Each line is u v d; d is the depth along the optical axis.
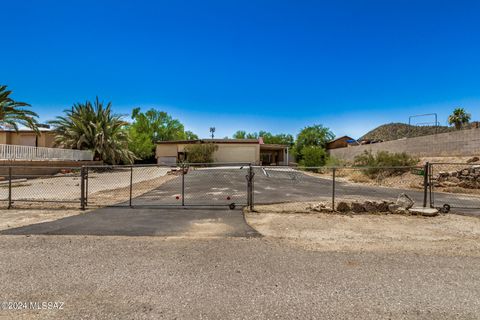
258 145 38.34
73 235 5.60
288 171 26.50
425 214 7.53
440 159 17.92
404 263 4.19
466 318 2.73
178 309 2.86
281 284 3.45
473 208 8.55
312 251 4.72
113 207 8.70
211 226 6.39
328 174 25.38
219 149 38.00
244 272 3.81
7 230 5.96
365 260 4.31
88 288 3.32
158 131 56.59
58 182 17.58
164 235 5.65
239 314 2.77
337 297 3.13
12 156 19.05
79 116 30.80
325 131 47.28
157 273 3.76
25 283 3.44
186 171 24.08
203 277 3.65
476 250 4.83
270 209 8.45
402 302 3.03
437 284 3.48
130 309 2.85
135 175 23.78
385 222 6.87
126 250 4.70
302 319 2.70
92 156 30.36
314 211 8.10
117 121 32.53
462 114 38.94
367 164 20.02
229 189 13.74
